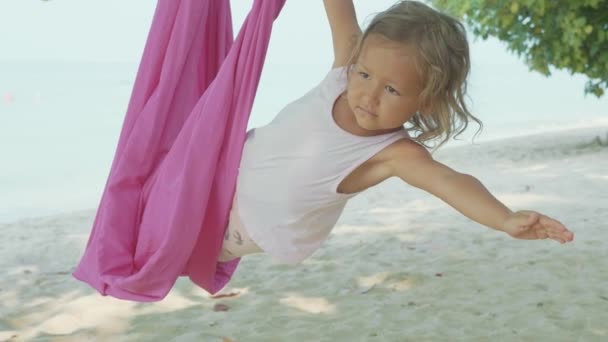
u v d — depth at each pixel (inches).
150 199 87.7
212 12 97.3
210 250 87.4
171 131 92.5
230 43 100.8
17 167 526.3
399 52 70.4
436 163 75.9
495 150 493.0
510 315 162.4
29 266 227.6
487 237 235.6
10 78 1865.2
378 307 172.4
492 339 149.0
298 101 83.2
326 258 220.2
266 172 81.9
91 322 168.9
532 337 149.2
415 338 151.3
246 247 87.1
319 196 81.1
